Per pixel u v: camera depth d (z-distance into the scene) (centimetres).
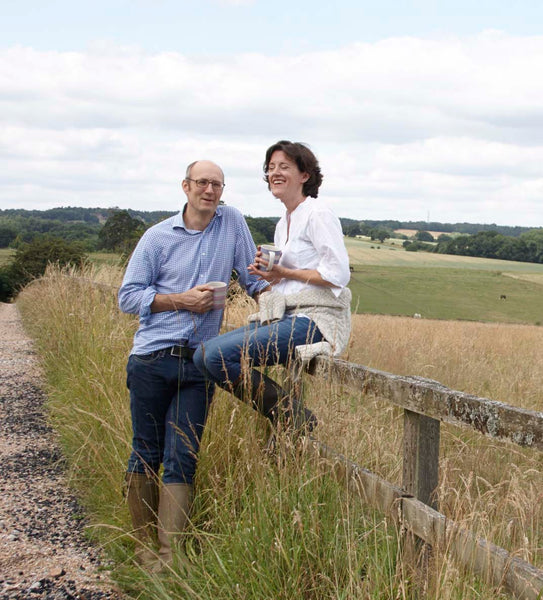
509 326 2459
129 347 564
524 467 441
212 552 292
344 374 307
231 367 314
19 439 504
